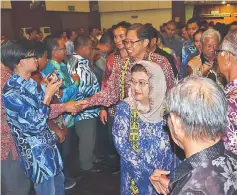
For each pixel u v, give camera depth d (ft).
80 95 9.96
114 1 38.83
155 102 5.33
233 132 4.09
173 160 5.55
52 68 9.16
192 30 17.31
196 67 9.48
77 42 10.28
